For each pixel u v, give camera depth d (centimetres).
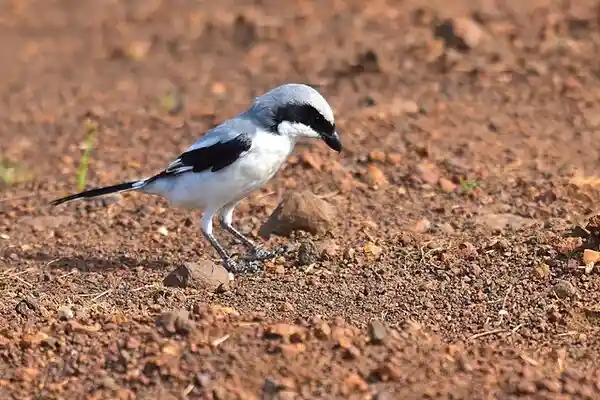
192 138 1742
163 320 973
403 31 2181
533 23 2122
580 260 1109
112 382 911
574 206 1348
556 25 2097
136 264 1243
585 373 906
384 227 1317
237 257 1241
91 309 1087
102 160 1664
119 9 2741
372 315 1050
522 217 1327
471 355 946
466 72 1883
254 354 927
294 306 1077
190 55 2275
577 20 2116
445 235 1261
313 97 1189
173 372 908
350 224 1325
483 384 884
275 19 2420
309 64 2073
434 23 2177
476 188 1427
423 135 1642
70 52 2392
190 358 924
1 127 1869
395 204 1404
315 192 1455
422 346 943
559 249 1132
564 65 1881
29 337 991
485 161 1533
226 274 1148
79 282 1187
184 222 1385
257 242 1288
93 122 1853
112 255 1277
